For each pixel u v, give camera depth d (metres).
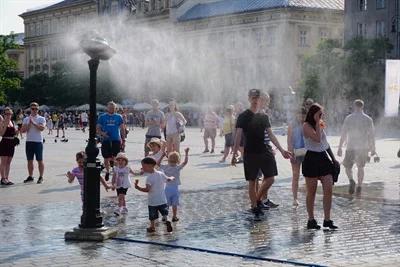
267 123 14.73
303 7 101.69
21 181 22.00
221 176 23.64
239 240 12.01
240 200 17.27
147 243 11.84
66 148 42.25
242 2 110.00
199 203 16.73
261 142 14.70
